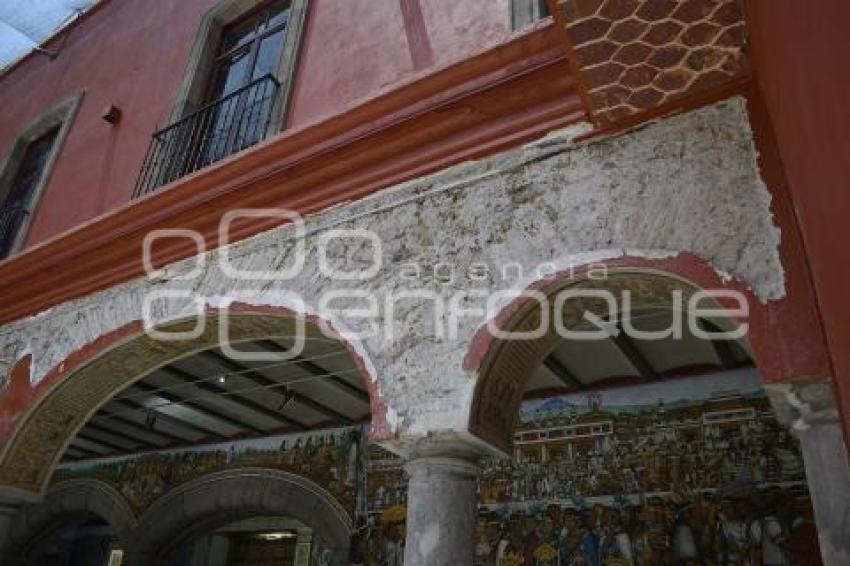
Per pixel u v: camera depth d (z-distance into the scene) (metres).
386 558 8.16
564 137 3.95
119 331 5.57
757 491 6.36
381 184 4.61
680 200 3.42
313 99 5.78
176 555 10.39
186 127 6.79
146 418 9.38
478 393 3.64
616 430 7.27
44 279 6.36
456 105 4.25
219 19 7.75
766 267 3.04
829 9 1.62
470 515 3.60
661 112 3.65
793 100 2.26
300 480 9.21
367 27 5.81
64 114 8.95
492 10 4.96
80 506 11.00
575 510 7.18
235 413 9.09
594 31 3.16
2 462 5.82
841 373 2.13
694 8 3.00
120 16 9.20
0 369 6.38
